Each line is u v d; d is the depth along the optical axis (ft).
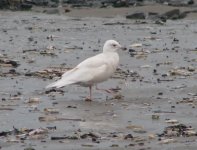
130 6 137.90
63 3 147.33
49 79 61.41
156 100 52.90
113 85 58.54
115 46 54.13
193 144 39.52
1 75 63.36
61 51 80.53
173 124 44.62
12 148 38.58
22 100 52.49
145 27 108.99
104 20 121.60
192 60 73.26
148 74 64.39
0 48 83.35
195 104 51.24
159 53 78.43
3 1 141.38
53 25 112.06
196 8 132.16
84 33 100.27
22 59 74.08
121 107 50.31
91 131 42.70
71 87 57.67
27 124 44.62
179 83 59.62
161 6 134.72
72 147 38.78
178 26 110.32
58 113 47.93
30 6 141.69
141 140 40.37
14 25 111.55
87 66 53.06
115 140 40.42
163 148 38.68
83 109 49.37
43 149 38.34
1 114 47.57
